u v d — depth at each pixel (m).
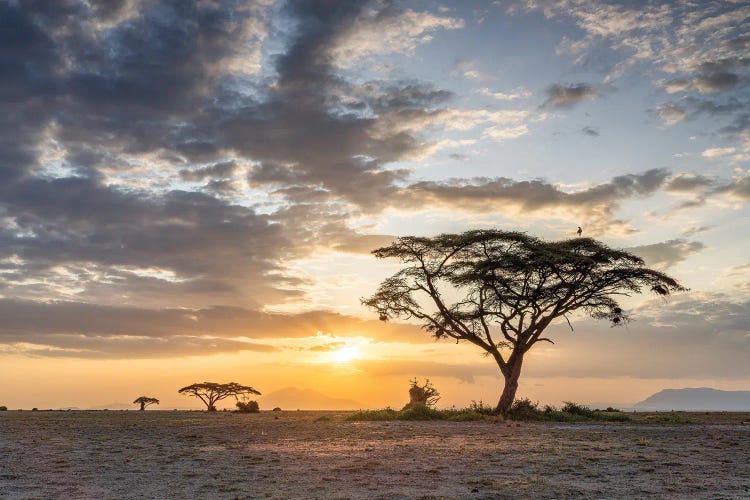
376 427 30.56
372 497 10.40
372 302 41.44
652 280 38.53
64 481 12.71
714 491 10.91
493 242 39.56
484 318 39.88
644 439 22.38
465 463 15.06
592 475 12.95
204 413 75.25
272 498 10.43
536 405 40.81
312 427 31.64
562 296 39.47
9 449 20.22
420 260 41.00
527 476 12.80
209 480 12.64
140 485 12.09
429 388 44.84
